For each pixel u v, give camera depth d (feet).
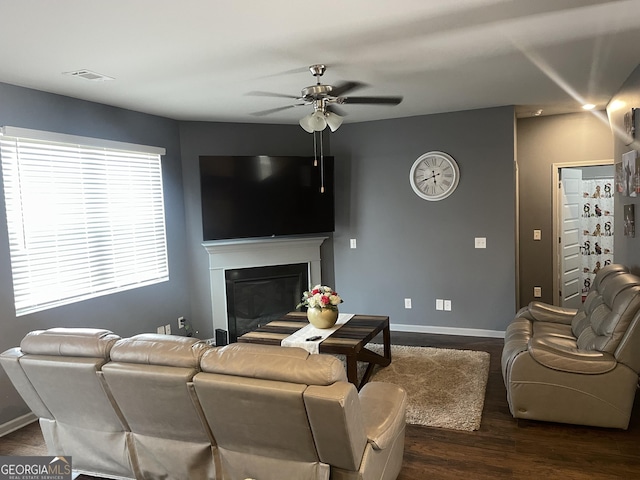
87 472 8.53
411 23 8.16
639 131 11.01
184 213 16.44
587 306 12.14
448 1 7.32
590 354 9.45
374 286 18.24
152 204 15.24
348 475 6.40
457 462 8.61
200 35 8.37
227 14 7.48
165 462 7.69
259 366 6.27
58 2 6.82
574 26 8.55
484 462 8.59
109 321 13.41
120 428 7.97
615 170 14.43
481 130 16.11
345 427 5.76
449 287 17.11
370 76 11.55
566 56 10.32
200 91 12.39
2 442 10.10
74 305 12.30
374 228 18.02
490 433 9.64
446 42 9.21
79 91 11.91
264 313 17.85
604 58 10.54
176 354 6.95
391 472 7.47
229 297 17.08
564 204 18.70
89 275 12.97
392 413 7.28
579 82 12.68
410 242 17.52
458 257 16.88
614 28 8.68
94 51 9.00
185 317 16.44
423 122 16.88
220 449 7.28
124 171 14.17
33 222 11.39
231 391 6.26
